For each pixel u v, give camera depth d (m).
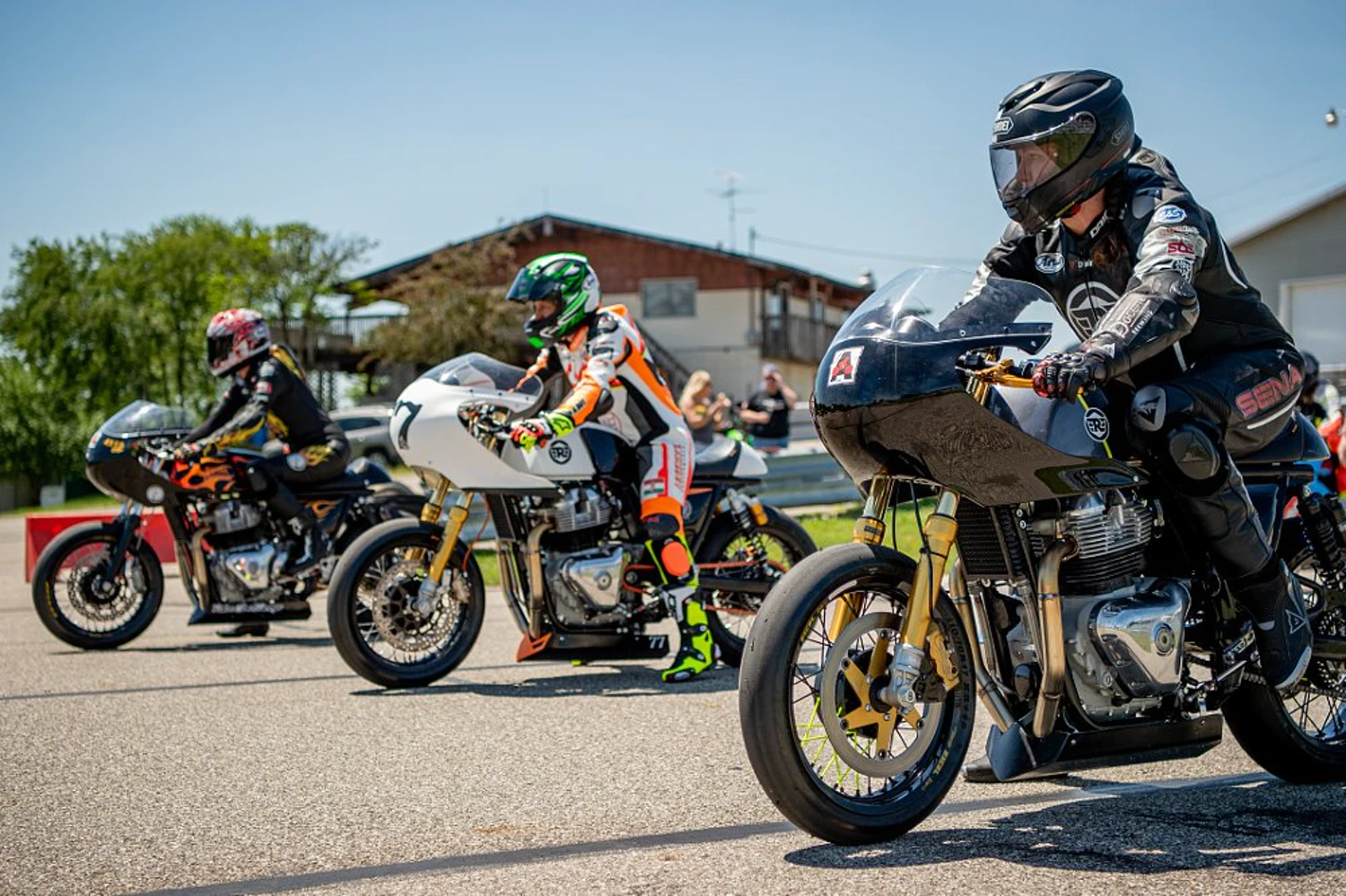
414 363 44.97
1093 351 3.16
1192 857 3.28
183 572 7.76
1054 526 3.44
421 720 5.24
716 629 6.61
